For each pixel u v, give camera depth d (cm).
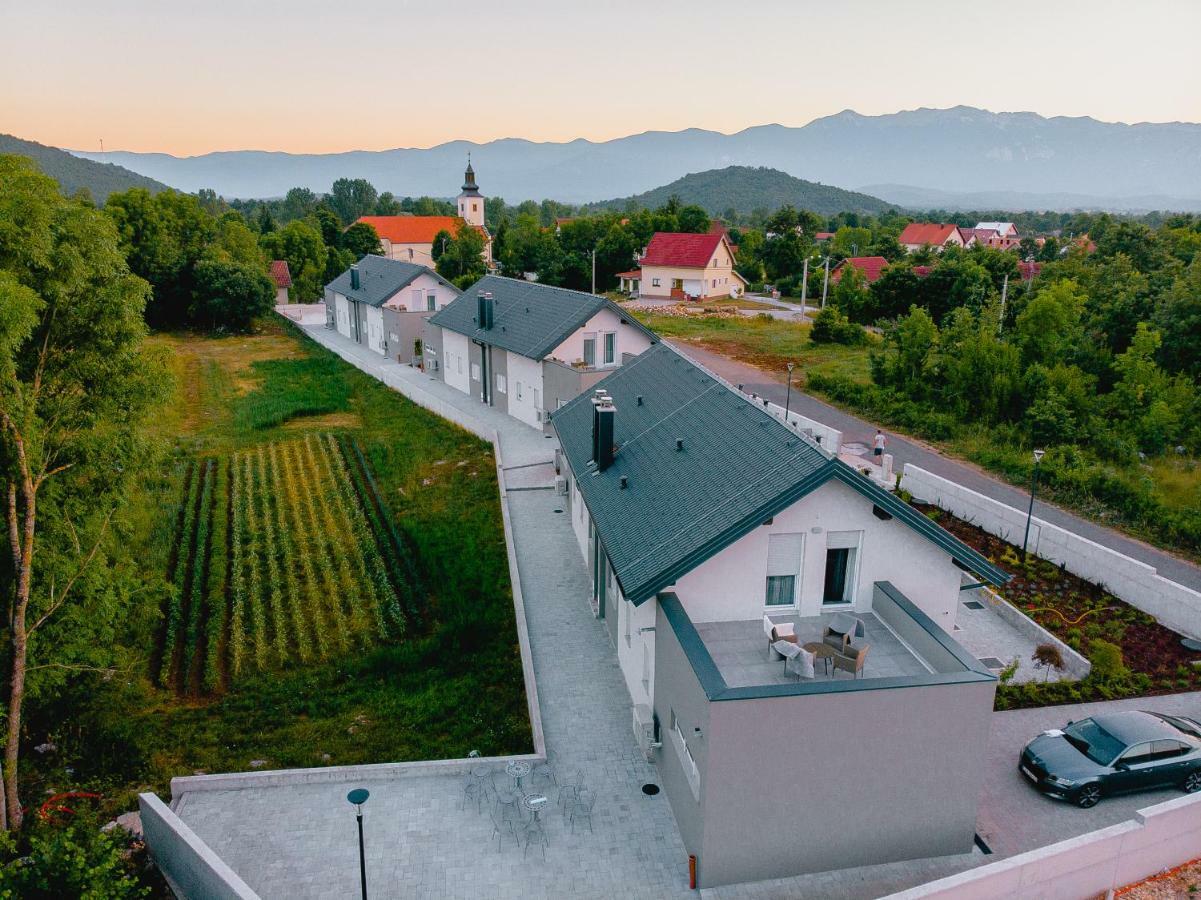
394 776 1598
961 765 1306
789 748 1234
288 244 9588
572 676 1939
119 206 6931
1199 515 2633
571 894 1295
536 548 2678
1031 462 3164
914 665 1391
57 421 1622
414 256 11700
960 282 5834
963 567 1566
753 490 1495
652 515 1711
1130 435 3269
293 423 4322
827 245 11375
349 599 2389
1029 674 1925
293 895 1300
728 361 5206
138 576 2402
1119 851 1220
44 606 1664
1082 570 2369
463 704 1905
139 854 1438
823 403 4234
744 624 1537
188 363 5816
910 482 3038
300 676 2041
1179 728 1553
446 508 3077
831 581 1573
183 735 1803
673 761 1458
